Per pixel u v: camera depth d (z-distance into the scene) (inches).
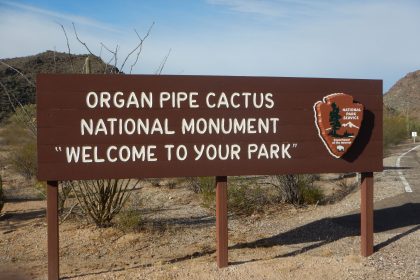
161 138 274.1
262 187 544.4
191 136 277.7
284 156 290.7
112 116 267.9
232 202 474.6
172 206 524.4
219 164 281.6
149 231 394.0
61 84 262.4
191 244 359.3
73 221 429.7
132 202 481.7
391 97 7564.0
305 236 369.1
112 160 268.1
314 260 291.9
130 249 348.2
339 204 482.9
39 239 385.1
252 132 285.9
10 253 346.6
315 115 294.5
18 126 826.8
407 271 267.6
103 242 365.4
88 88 265.1
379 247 319.0
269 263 286.5
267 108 288.4
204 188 550.3
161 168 274.1
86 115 264.8
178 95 276.1
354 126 296.8
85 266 307.4
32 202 595.5
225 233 282.0
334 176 756.6
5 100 2007.9
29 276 289.7
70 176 262.5
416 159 1095.0
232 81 283.1
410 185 588.4
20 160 832.3
